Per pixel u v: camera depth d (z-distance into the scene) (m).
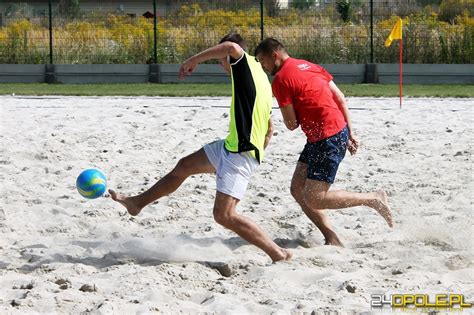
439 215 9.53
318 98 7.98
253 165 7.56
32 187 11.12
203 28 33.53
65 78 31.75
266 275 7.26
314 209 8.45
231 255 8.14
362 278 7.14
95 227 9.16
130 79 31.66
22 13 41.44
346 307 6.23
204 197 10.70
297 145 14.62
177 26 34.44
